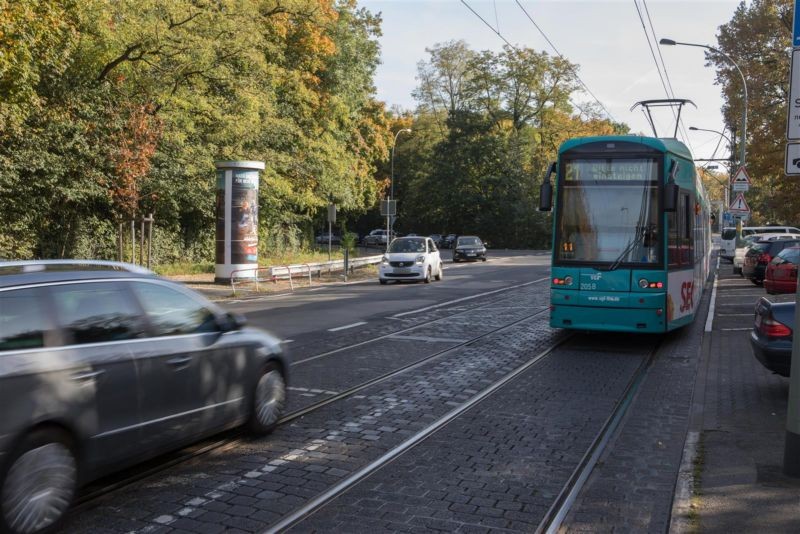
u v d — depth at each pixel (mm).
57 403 4309
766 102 33844
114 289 5043
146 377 5035
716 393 8391
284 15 33062
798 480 5246
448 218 71188
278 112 35156
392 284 26453
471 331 13531
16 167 20922
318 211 44469
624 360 10648
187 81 25109
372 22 40938
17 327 4270
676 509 4703
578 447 6262
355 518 4664
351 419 7168
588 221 11688
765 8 34000
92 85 23047
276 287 24844
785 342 7824
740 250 29328
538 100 66188
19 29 13008
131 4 21438
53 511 4270
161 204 28438
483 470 5641
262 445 6273
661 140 11930
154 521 4566
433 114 74625
